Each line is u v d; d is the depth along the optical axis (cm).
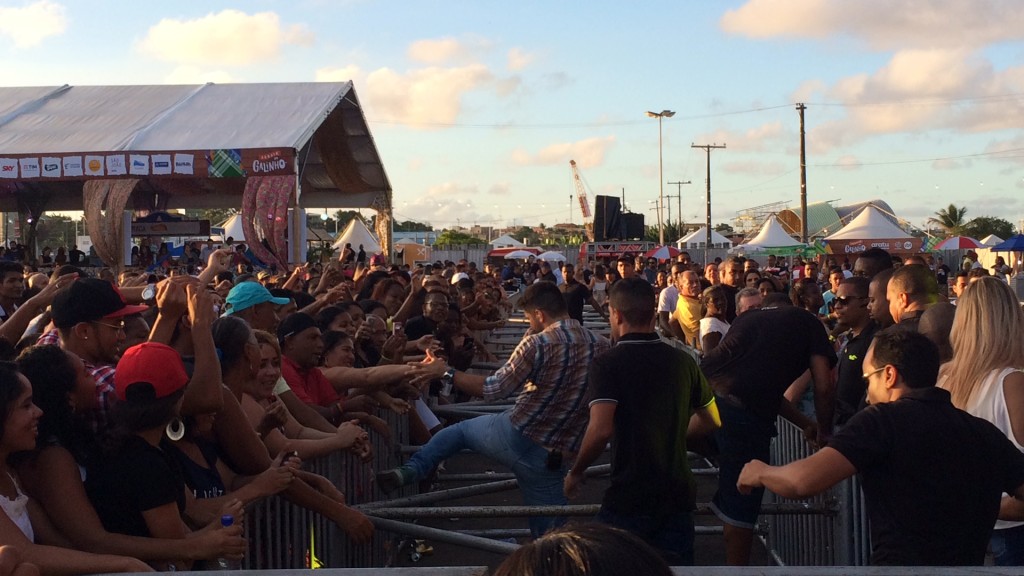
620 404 390
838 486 452
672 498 392
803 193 4469
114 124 2500
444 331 753
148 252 2728
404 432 613
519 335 1552
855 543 428
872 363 288
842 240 3672
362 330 605
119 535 256
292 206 2292
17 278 736
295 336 483
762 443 463
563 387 462
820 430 472
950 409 273
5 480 247
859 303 570
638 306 396
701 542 639
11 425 239
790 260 3819
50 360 268
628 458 390
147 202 3347
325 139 3166
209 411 304
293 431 418
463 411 693
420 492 626
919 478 263
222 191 3391
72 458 264
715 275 1235
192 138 2358
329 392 499
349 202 3678
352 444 406
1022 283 2294
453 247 6250
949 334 370
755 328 470
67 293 334
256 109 2605
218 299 481
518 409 471
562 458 466
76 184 3156
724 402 464
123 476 260
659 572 94
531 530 482
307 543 396
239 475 343
